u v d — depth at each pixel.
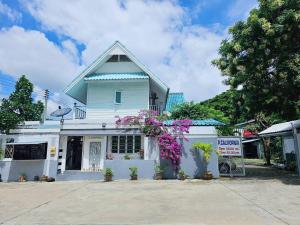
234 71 14.88
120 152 17.97
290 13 12.60
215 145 16.08
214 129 16.27
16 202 9.68
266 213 7.47
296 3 13.03
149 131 16.52
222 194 10.48
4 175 16.91
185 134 16.33
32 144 17.08
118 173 16.08
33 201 9.81
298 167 15.89
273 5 12.98
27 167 16.95
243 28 14.20
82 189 12.45
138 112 18.47
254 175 16.66
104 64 20.66
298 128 16.42
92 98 20.00
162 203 9.06
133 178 15.73
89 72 19.94
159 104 23.55
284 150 21.45
